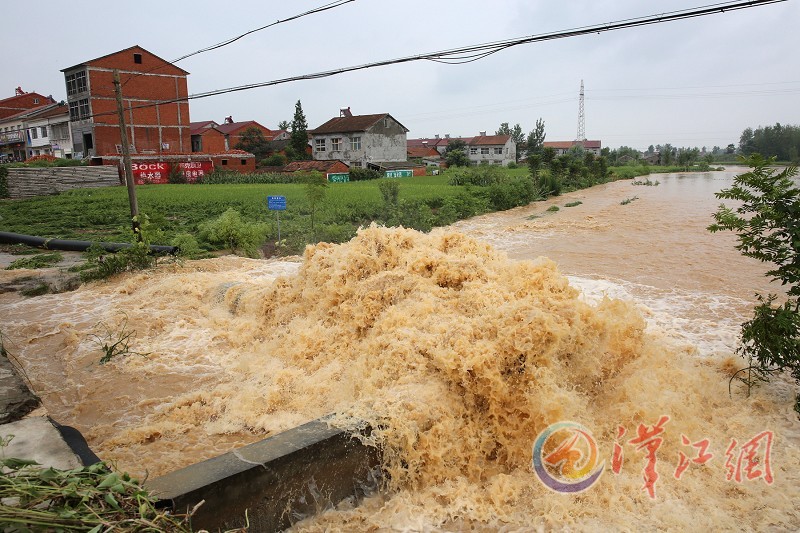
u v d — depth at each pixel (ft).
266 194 105.60
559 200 109.40
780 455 16.29
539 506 14.58
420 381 17.57
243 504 13.19
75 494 9.66
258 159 215.31
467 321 19.03
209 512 12.58
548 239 57.57
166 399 21.09
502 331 17.81
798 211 18.66
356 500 15.33
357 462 15.26
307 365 22.48
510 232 63.67
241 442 18.08
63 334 28.07
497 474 16.11
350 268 24.07
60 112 165.37
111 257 39.55
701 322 27.37
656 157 355.36
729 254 46.57
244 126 236.22
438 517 14.39
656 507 14.35
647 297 32.45
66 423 19.51
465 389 17.31
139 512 9.82
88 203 94.89
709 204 93.61
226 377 22.91
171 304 31.91
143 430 18.44
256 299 28.81
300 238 54.54
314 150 207.41
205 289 33.81
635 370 19.45
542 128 326.85
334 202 85.92
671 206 91.30
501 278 22.17
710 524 13.67
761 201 19.42
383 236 24.84
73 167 130.41
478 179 136.46
